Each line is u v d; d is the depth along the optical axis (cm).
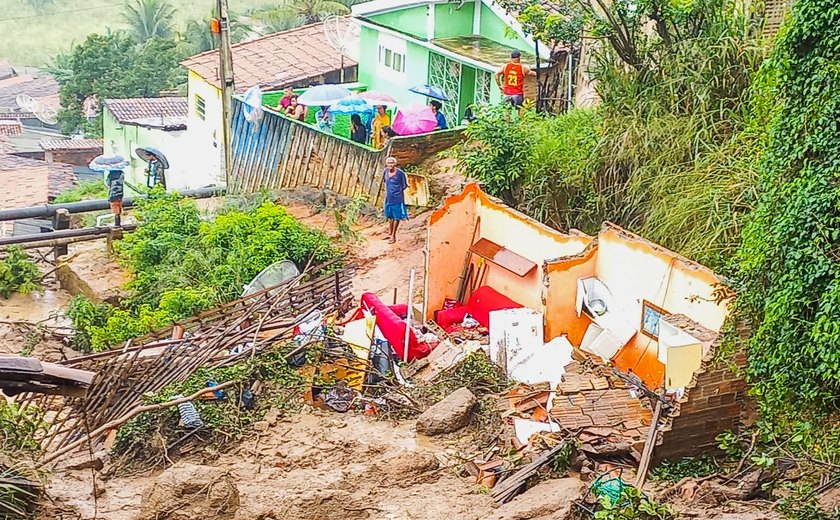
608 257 1376
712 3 1670
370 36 2798
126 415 1124
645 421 1169
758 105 1352
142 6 5612
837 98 1072
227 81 2391
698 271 1226
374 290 1719
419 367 1398
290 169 2241
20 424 1154
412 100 2639
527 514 990
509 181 1712
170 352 1295
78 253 2089
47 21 7294
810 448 1043
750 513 974
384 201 1998
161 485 959
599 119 1727
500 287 1587
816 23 1087
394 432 1238
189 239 1923
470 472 1130
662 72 1664
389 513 1038
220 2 2347
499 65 2275
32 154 4200
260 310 1468
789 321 1078
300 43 3184
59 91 5012
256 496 1041
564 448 1110
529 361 1335
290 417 1252
